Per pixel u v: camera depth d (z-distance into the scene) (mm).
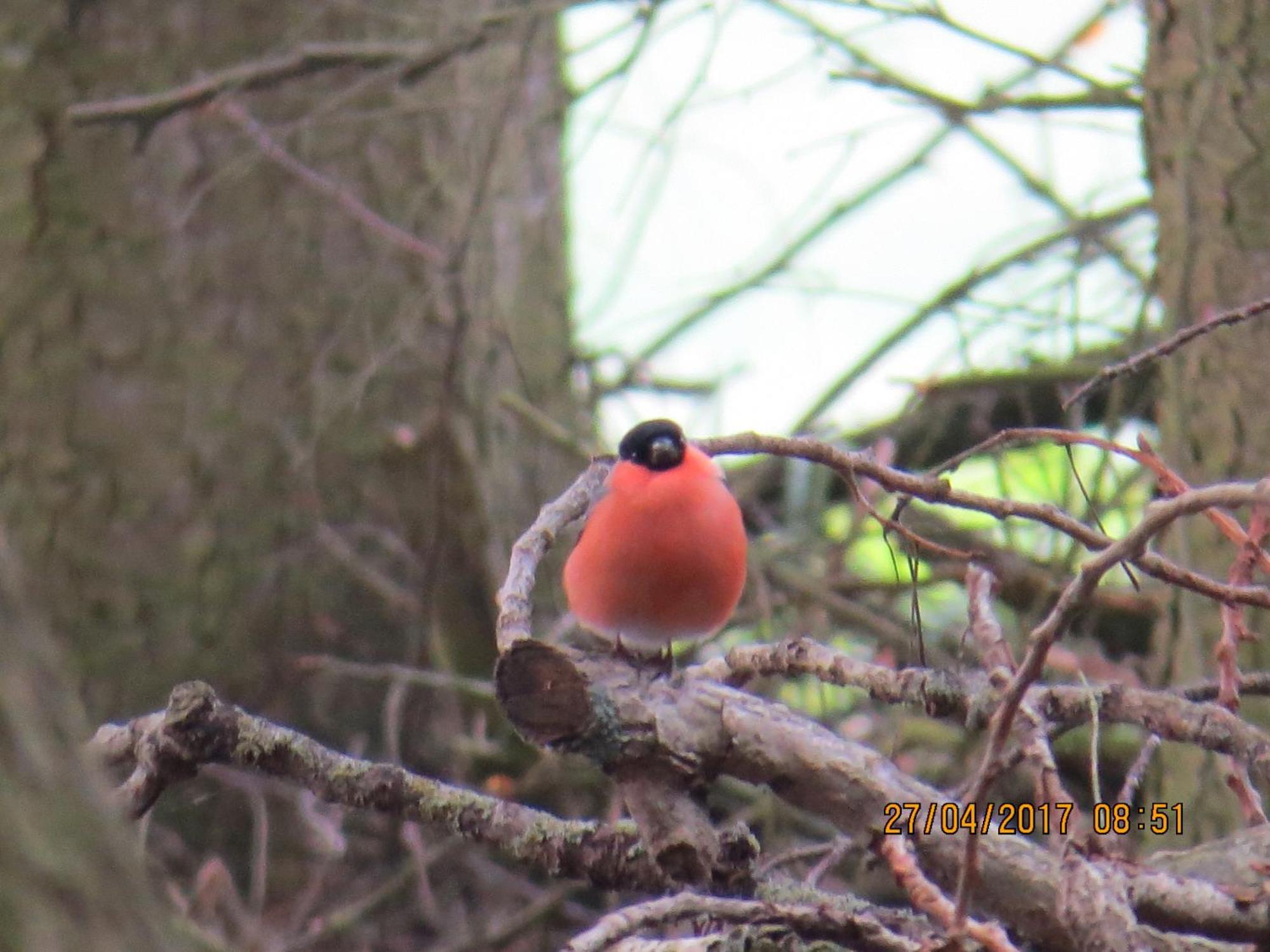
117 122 11508
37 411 12859
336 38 13461
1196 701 6801
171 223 13125
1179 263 9844
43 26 13180
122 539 12773
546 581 14031
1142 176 11750
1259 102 9656
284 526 13000
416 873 11445
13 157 13070
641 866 6320
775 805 11070
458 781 12617
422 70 11688
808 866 10641
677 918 5270
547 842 6414
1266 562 6332
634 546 7754
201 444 12969
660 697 5762
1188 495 4727
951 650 12555
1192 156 9836
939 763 11570
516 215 15531
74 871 3082
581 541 8094
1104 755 11242
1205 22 9906
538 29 12852
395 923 11938
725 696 5828
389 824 12203
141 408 12969
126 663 12586
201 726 6469
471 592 13305
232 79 11469
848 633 13078
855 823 5727
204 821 11969
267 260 13273
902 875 5129
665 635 8156
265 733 6539
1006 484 12273
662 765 5730
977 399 13422
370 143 13547
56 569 12648
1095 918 4992
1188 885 5531
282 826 11992
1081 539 6363
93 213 13086
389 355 12242
